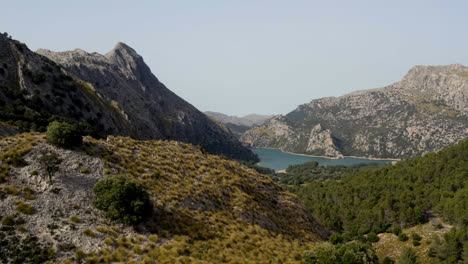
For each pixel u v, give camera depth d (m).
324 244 40.06
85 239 27.27
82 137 40.53
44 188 31.27
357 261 37.50
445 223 90.12
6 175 31.31
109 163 38.47
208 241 32.50
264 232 39.38
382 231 96.44
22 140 37.31
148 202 32.97
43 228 27.03
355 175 171.12
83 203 31.38
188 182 42.38
